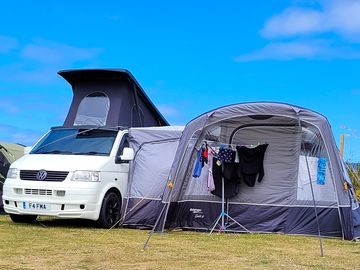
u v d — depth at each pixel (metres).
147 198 10.05
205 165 10.27
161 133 10.52
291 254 7.12
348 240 9.01
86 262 6.09
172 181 9.25
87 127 10.79
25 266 5.77
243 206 10.12
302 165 9.95
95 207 9.30
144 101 13.67
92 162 9.56
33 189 9.24
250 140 10.33
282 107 9.09
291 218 9.81
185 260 6.41
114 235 8.67
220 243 8.13
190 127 9.27
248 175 10.09
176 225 10.25
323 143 9.36
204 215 10.24
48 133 10.93
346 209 9.15
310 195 9.77
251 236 9.22
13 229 9.05
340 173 9.22
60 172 9.26
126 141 10.55
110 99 12.80
